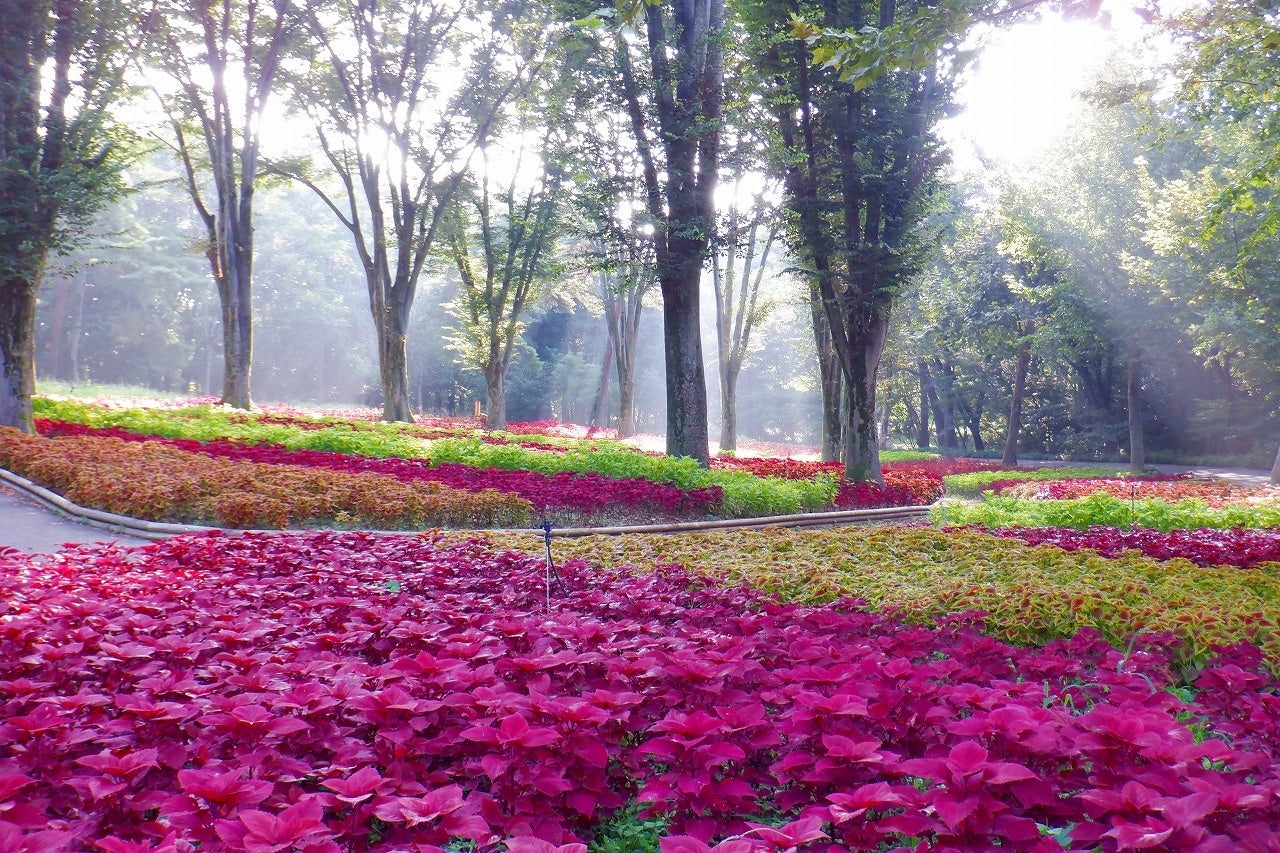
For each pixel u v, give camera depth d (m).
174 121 27.34
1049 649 4.88
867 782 2.85
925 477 20.81
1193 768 2.71
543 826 2.79
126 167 19.48
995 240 36.88
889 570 7.71
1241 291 22.62
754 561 8.06
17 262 16.91
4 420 17.62
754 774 3.22
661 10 17.09
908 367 46.97
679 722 2.96
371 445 18.09
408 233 29.77
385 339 30.12
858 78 7.21
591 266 17.88
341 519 10.97
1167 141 29.34
